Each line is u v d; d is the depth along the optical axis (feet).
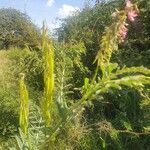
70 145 14.73
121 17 6.98
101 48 7.23
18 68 22.09
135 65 20.81
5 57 26.81
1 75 21.53
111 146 15.44
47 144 8.36
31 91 19.61
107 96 17.78
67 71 18.17
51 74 7.38
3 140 16.28
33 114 12.18
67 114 8.07
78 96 19.75
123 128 16.17
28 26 28.04
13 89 19.58
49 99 7.52
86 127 15.76
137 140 15.60
